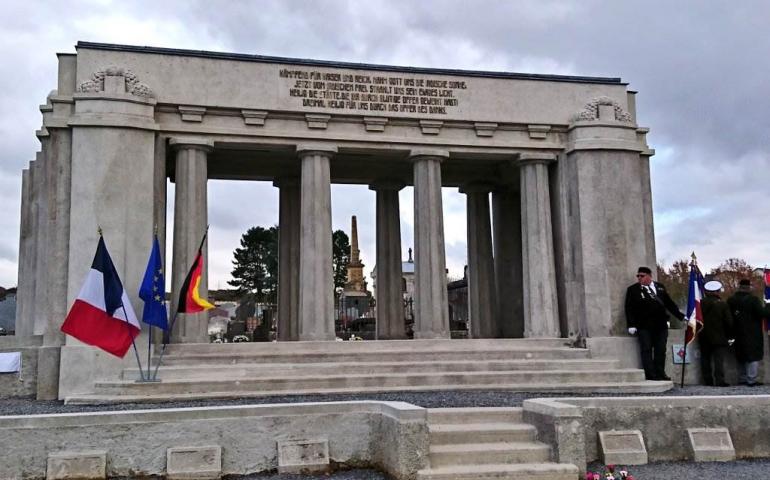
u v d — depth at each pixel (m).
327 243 19.75
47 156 18.95
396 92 20.73
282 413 10.50
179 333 18.48
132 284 17.77
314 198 19.81
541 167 21.58
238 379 15.50
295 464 10.33
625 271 20.64
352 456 10.61
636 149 21.34
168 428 10.12
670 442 11.18
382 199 25.16
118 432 9.98
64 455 9.77
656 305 18.67
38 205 19.41
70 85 18.64
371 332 33.50
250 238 64.50
